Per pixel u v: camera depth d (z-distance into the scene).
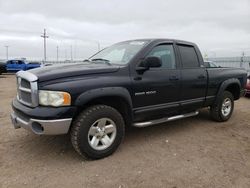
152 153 3.94
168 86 4.45
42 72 3.51
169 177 3.19
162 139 4.59
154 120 4.44
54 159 3.69
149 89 4.16
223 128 5.35
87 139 3.51
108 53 4.84
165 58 4.55
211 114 5.80
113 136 3.80
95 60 4.72
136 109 4.07
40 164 3.53
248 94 9.73
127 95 3.84
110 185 3.00
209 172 3.33
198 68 5.10
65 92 3.30
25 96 3.62
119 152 3.96
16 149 4.04
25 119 3.47
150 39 4.54
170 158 3.76
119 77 3.80
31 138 4.52
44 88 3.31
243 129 5.30
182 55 4.86
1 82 17.02
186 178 3.17
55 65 4.08
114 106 4.01
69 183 3.04
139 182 3.07
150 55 4.29
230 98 5.90
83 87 3.42
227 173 3.32
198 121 5.89
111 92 3.63
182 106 4.81
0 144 4.23
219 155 3.89
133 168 3.43
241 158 3.80
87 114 3.49
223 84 5.61
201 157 3.81
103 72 3.68
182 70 4.74
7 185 2.98
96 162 3.61
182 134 4.90
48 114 3.22
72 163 3.56
